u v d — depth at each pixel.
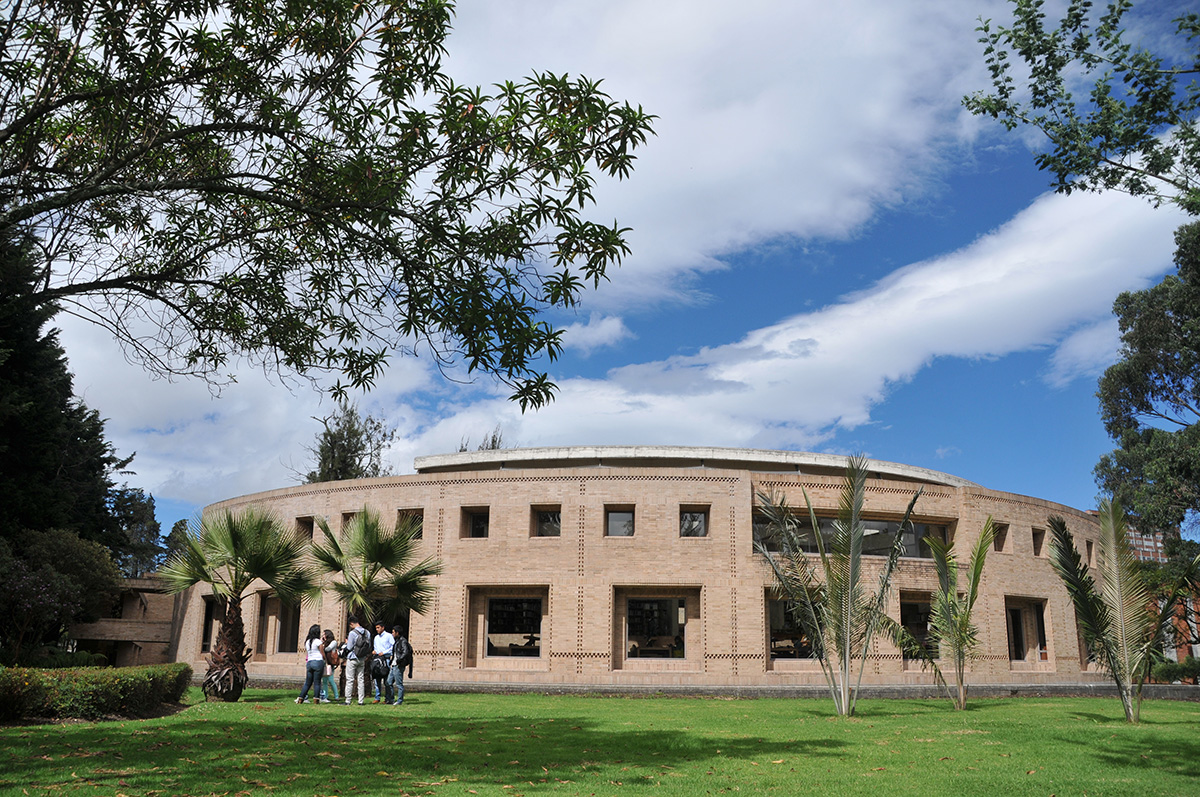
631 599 31.75
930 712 19.89
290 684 28.75
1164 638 17.61
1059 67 9.73
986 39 10.07
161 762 10.08
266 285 10.52
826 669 19.67
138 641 46.50
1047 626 35.03
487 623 32.12
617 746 12.48
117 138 8.98
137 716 16.45
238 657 21.09
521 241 9.44
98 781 8.67
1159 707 21.97
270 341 10.83
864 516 33.06
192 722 14.65
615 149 9.18
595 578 31.05
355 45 9.45
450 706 20.11
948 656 21.33
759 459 35.66
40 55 8.62
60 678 14.77
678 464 35.97
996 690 27.88
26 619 34.09
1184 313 41.25
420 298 9.56
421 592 24.80
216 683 20.62
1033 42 9.62
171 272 9.64
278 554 21.31
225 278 10.51
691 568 30.98
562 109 9.04
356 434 54.31
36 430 35.56
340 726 14.56
